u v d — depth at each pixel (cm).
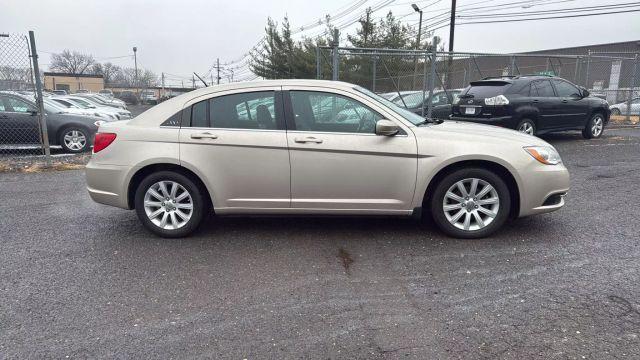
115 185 475
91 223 540
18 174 847
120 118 1554
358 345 287
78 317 324
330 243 461
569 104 1110
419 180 450
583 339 288
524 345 283
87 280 384
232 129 459
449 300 341
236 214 475
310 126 456
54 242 475
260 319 319
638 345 280
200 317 323
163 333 303
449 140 449
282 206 464
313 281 377
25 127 1062
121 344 291
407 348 283
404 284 369
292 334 299
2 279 387
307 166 451
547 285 361
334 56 1116
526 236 472
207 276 389
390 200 457
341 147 445
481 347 282
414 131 453
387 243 458
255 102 463
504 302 336
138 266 412
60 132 1095
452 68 1434
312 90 460
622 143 1138
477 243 455
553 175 452
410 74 1359
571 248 437
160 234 483
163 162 462
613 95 2097
